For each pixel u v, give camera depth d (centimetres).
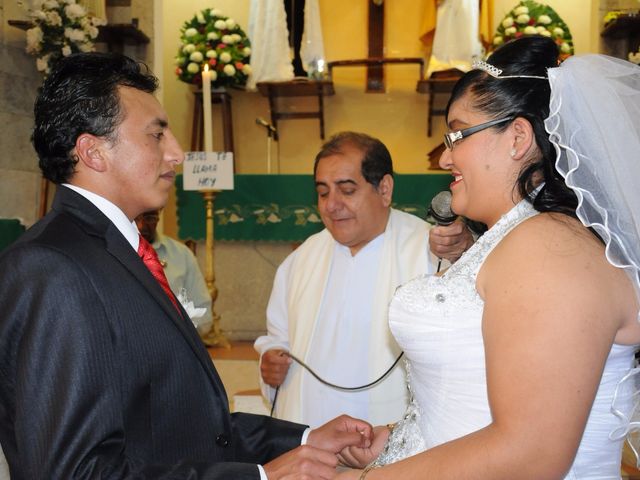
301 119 874
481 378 143
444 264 267
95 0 654
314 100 875
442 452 131
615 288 129
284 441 197
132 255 167
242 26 866
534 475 121
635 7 711
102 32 652
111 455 145
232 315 541
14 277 151
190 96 859
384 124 873
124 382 156
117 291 158
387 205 277
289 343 287
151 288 165
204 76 445
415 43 870
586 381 122
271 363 280
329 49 879
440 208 217
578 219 138
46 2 594
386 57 867
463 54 810
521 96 146
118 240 167
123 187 173
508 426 123
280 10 830
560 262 128
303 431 199
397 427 171
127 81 175
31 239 158
